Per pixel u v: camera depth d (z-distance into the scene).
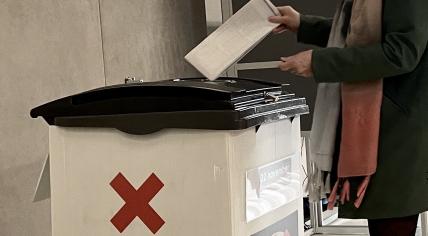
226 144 1.54
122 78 3.44
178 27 4.00
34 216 2.82
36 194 2.08
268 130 1.71
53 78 2.92
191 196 1.59
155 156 1.63
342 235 4.44
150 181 1.64
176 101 1.59
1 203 2.65
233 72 3.81
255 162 1.64
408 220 1.99
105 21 3.31
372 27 1.92
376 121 1.93
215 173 1.56
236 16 1.97
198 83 1.68
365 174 1.93
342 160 1.96
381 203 1.95
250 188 1.62
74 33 3.07
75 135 1.73
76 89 3.07
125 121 1.64
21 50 2.75
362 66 1.83
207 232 1.58
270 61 3.74
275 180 1.75
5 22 2.67
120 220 1.68
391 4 1.86
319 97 2.08
